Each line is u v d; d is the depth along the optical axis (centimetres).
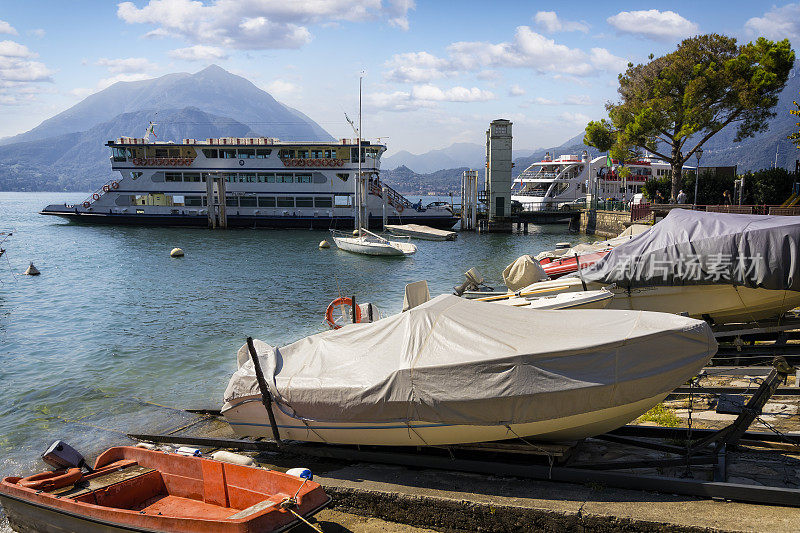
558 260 1989
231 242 5353
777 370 673
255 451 952
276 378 837
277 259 4272
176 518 620
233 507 736
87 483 763
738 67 4062
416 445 787
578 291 1384
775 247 1074
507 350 695
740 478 651
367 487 738
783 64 4069
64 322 2300
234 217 6250
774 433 761
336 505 750
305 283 3200
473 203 6762
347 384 757
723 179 4778
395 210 6288
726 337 1284
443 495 691
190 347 1866
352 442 811
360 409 745
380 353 780
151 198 6431
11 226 7306
